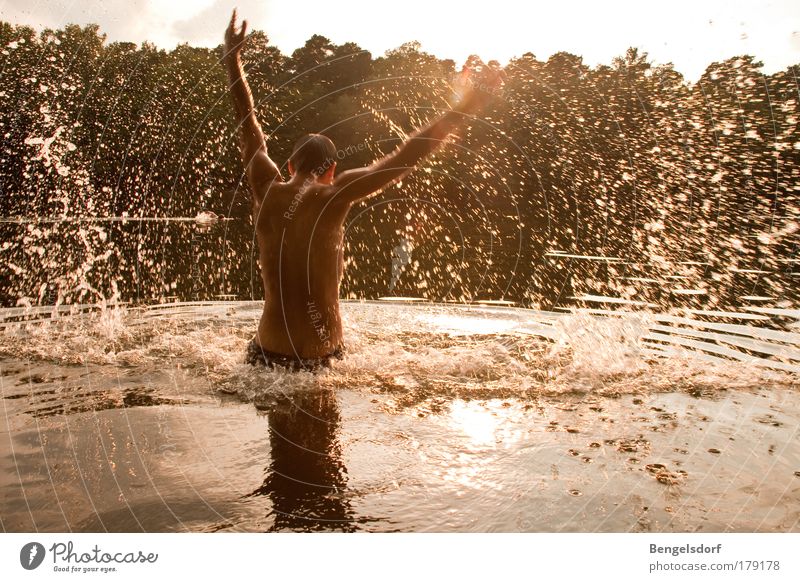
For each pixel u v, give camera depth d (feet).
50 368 7.66
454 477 4.37
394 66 84.58
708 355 8.84
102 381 7.04
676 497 4.06
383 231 44.80
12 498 3.91
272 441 5.05
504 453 4.86
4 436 5.05
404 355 8.70
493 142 50.31
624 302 16.85
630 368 7.99
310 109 94.68
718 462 4.68
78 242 27.61
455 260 31.58
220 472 4.37
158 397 6.34
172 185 61.36
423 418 5.78
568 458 4.75
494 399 6.54
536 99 44.37
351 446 4.96
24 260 23.03
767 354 8.96
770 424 5.66
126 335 10.11
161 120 60.18
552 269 26.23
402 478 4.33
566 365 8.15
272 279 8.00
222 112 67.97
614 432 5.41
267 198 8.32
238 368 7.75
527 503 3.96
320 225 7.95
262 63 83.97
